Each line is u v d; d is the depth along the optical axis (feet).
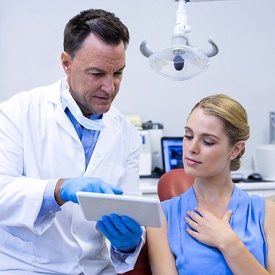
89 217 4.00
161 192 5.07
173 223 4.39
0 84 9.39
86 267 4.66
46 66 9.49
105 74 4.20
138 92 9.77
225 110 4.16
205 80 9.89
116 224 3.91
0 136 4.53
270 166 9.07
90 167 4.72
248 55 9.92
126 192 4.87
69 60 4.42
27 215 4.21
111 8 9.52
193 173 4.24
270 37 9.93
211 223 4.14
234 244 3.96
